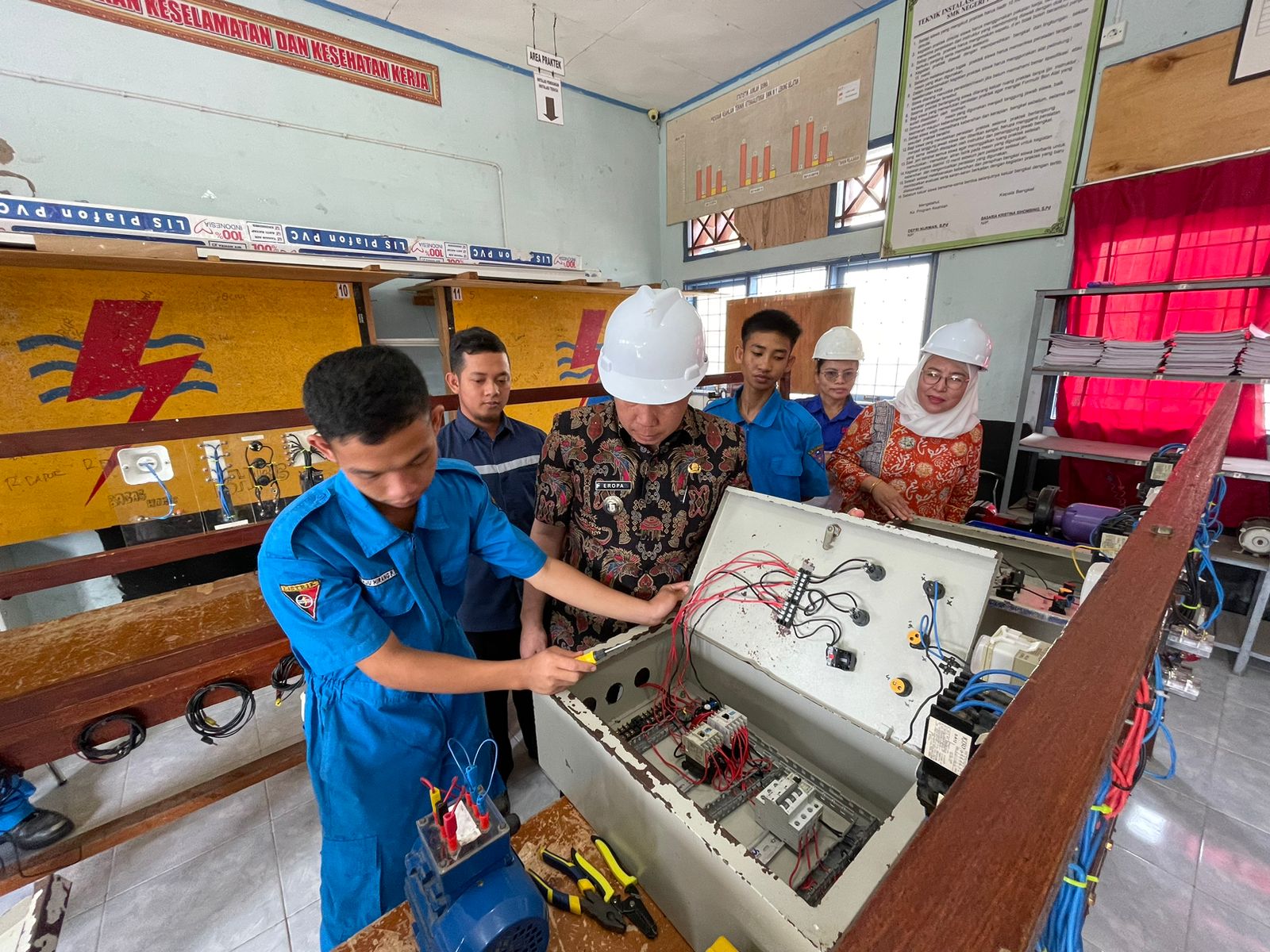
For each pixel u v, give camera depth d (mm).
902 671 728
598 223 4188
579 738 687
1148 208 2363
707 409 1713
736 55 3533
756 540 958
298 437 2291
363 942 574
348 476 624
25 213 1956
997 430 3002
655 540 1037
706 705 908
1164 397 2471
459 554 860
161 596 1260
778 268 3934
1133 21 2314
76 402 2006
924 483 1648
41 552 2113
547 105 2311
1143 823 1375
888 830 523
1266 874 1246
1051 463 2879
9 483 1917
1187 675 865
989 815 258
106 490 2082
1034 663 624
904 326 3371
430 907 499
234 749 1751
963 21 2752
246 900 1264
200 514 2264
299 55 2760
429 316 3330
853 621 794
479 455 1506
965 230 2936
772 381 1555
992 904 220
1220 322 2266
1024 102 2635
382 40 3004
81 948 1167
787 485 1564
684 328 907
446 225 3398
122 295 2031
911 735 690
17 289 1862
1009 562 1229
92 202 2322
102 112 2305
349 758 797
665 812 558
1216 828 1356
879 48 3113
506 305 3119
